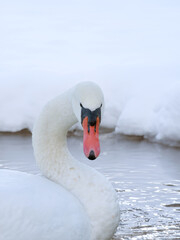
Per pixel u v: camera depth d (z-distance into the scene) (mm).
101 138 12828
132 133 12914
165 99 12617
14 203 5980
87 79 14133
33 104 13773
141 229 7812
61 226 6152
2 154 11195
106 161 10734
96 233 6582
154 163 10586
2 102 13914
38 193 6234
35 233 5992
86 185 6676
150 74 14242
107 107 13430
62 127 6859
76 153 11391
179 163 10594
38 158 7008
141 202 8719
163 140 12281
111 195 6652
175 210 8438
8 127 13672
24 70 15133
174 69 14688
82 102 6059
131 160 10797
